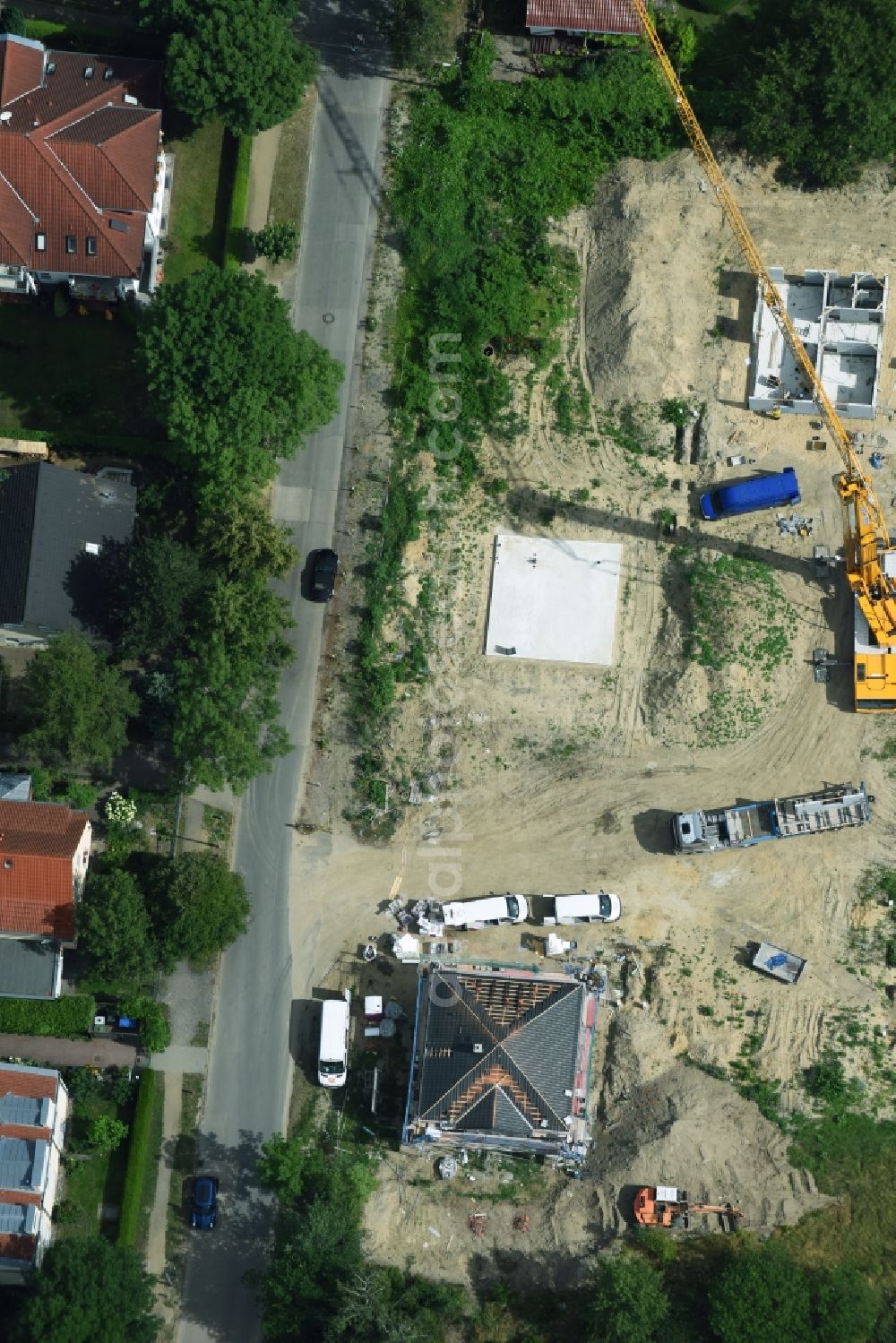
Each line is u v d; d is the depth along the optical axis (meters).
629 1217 104.31
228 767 105.00
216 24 109.12
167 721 109.38
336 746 112.25
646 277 113.69
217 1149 107.94
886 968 108.12
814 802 108.12
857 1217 103.94
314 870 111.12
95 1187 107.25
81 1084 107.12
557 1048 101.75
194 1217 106.06
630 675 112.12
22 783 108.75
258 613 105.62
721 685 110.38
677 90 112.94
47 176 109.44
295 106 113.25
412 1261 105.75
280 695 112.81
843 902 109.00
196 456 108.81
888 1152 105.25
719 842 108.62
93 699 104.31
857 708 109.94
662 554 113.06
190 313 105.25
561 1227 105.19
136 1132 106.62
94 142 109.12
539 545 113.56
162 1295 106.31
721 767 110.81
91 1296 96.88
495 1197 106.56
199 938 104.88
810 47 110.69
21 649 113.50
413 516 113.56
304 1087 108.44
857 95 109.62
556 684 112.31
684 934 109.25
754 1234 103.50
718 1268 102.06
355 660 112.88
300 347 107.69
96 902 104.69
